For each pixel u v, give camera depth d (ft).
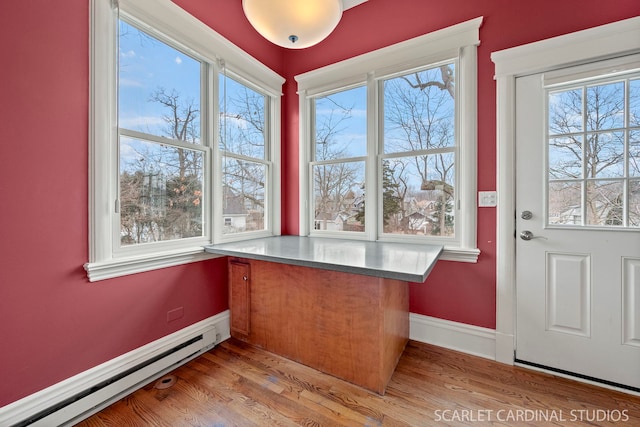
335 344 5.46
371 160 7.53
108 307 4.91
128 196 5.29
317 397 4.92
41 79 4.11
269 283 6.35
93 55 4.64
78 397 4.48
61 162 4.33
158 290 5.68
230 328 7.15
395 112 7.38
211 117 6.73
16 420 3.89
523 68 5.70
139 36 5.45
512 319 5.96
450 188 6.69
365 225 7.71
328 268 4.67
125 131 5.20
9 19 3.80
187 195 6.36
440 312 6.70
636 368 5.02
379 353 4.99
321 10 4.21
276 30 4.49
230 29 7.20
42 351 4.16
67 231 4.41
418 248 6.23
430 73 6.90
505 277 5.97
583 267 5.40
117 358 5.00
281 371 5.69
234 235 7.45
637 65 4.87
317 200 8.63
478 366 5.86
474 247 6.26
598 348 5.29
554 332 5.64
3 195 3.79
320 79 8.24
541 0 5.62
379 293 4.98
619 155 5.14
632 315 5.06
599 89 5.27
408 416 4.46
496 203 6.04
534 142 5.74
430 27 6.73
